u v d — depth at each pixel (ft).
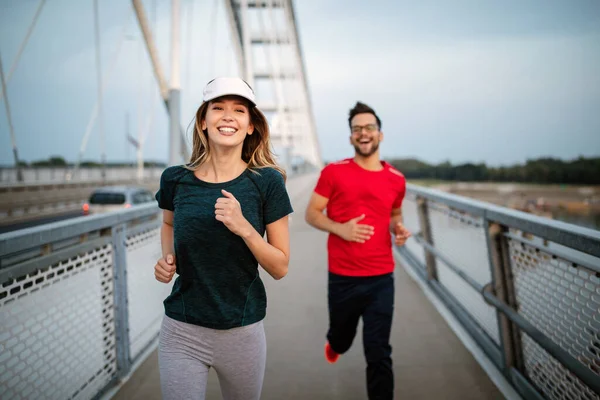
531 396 6.25
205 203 3.91
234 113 4.01
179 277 4.17
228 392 4.35
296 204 37.91
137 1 28.17
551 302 5.55
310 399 6.86
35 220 48.34
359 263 6.33
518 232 6.86
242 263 3.97
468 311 9.73
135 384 7.18
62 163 165.17
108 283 6.99
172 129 25.12
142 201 34.76
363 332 6.10
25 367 4.81
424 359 8.14
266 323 10.23
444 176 328.08
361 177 6.42
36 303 5.04
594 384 4.32
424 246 12.93
